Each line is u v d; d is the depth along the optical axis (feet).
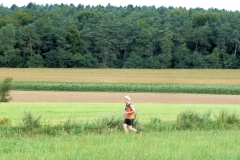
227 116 144.15
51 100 332.39
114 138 100.42
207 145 90.48
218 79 612.70
